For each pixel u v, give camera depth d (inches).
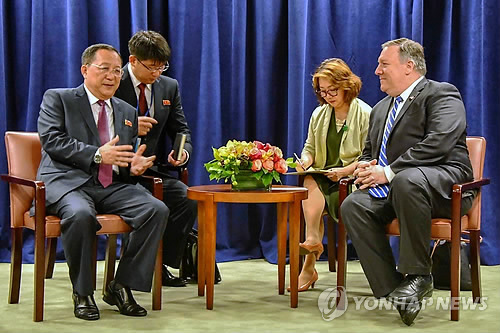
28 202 126.5
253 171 126.6
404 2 174.7
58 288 141.1
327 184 142.5
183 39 177.2
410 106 125.6
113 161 120.6
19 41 171.0
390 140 127.6
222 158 127.3
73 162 121.6
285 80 182.4
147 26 176.7
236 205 182.2
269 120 181.3
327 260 179.5
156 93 149.4
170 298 133.6
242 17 178.7
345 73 143.1
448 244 139.9
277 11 180.4
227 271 164.1
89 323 113.5
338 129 148.5
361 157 136.6
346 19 180.4
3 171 168.2
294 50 176.2
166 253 145.2
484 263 171.0
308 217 139.3
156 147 153.0
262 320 116.6
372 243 119.6
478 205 126.2
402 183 114.9
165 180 147.2
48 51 171.3
